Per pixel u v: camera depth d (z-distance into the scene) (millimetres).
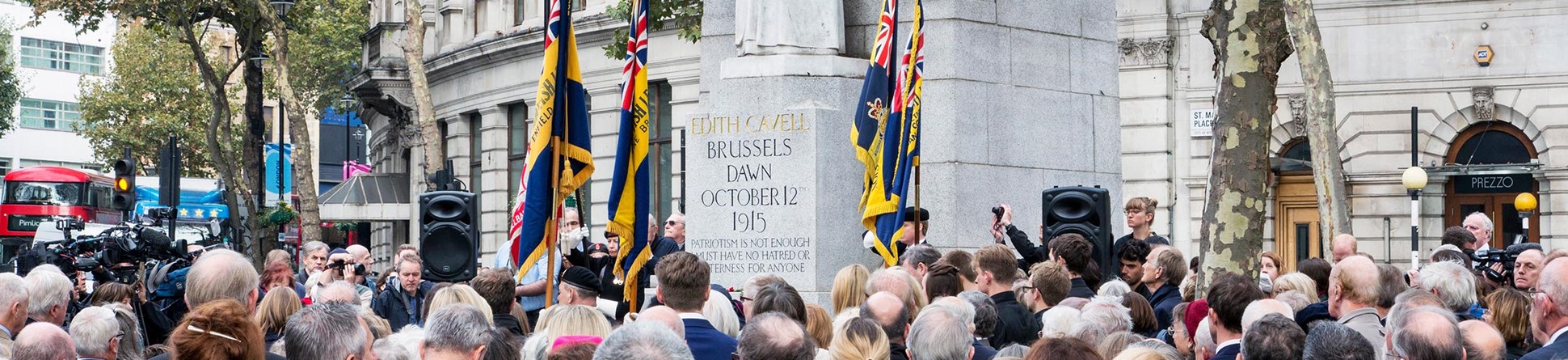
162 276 13445
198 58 40562
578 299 10477
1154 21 35812
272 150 59531
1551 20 33688
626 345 6348
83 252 15047
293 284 12086
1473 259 13344
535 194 12367
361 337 7078
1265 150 15156
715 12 16422
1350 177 34938
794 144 14891
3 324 8742
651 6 30062
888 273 9805
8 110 68062
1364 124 34875
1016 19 16328
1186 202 35781
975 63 15773
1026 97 16328
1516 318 9148
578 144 12656
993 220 15203
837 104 15125
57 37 81375
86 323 8156
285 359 7371
